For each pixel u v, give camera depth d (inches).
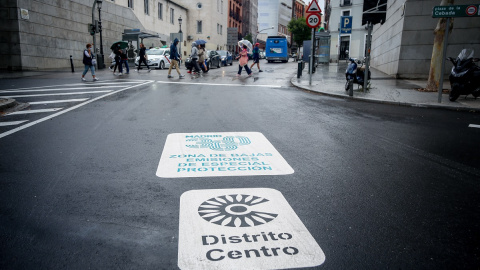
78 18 1012.5
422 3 642.2
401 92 470.0
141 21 1438.2
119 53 759.1
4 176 149.7
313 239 101.2
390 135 238.1
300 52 1834.4
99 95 411.5
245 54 729.0
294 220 112.8
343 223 111.6
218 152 188.5
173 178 149.7
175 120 273.4
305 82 592.4
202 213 117.0
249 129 245.0
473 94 391.9
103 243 98.4
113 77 676.7
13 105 330.3
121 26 1262.3
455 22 605.9
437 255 94.6
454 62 398.0
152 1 1541.6
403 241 101.4
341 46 1807.3
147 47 1370.6
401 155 190.7
